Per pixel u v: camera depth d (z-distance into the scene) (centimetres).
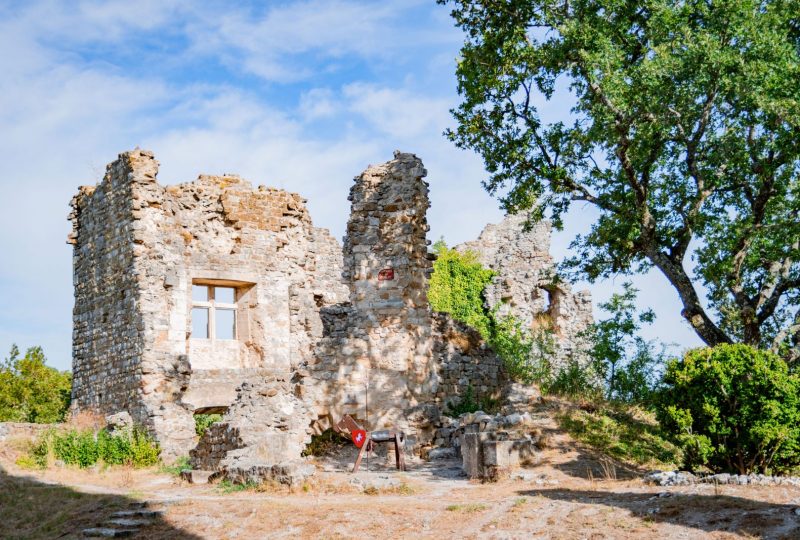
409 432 1933
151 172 2362
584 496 1244
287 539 1141
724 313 2178
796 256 1809
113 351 2355
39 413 3008
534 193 2061
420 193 2067
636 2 1841
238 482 1512
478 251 3591
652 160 1862
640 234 1969
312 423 1881
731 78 1655
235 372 2470
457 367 2197
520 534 1077
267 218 2705
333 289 3089
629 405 2125
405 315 2006
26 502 1449
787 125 1772
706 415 1323
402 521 1177
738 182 1950
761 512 1025
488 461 1530
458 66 2089
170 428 2112
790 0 1728
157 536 1198
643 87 1698
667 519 1054
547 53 1856
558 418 1891
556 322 3509
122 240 2356
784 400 1295
